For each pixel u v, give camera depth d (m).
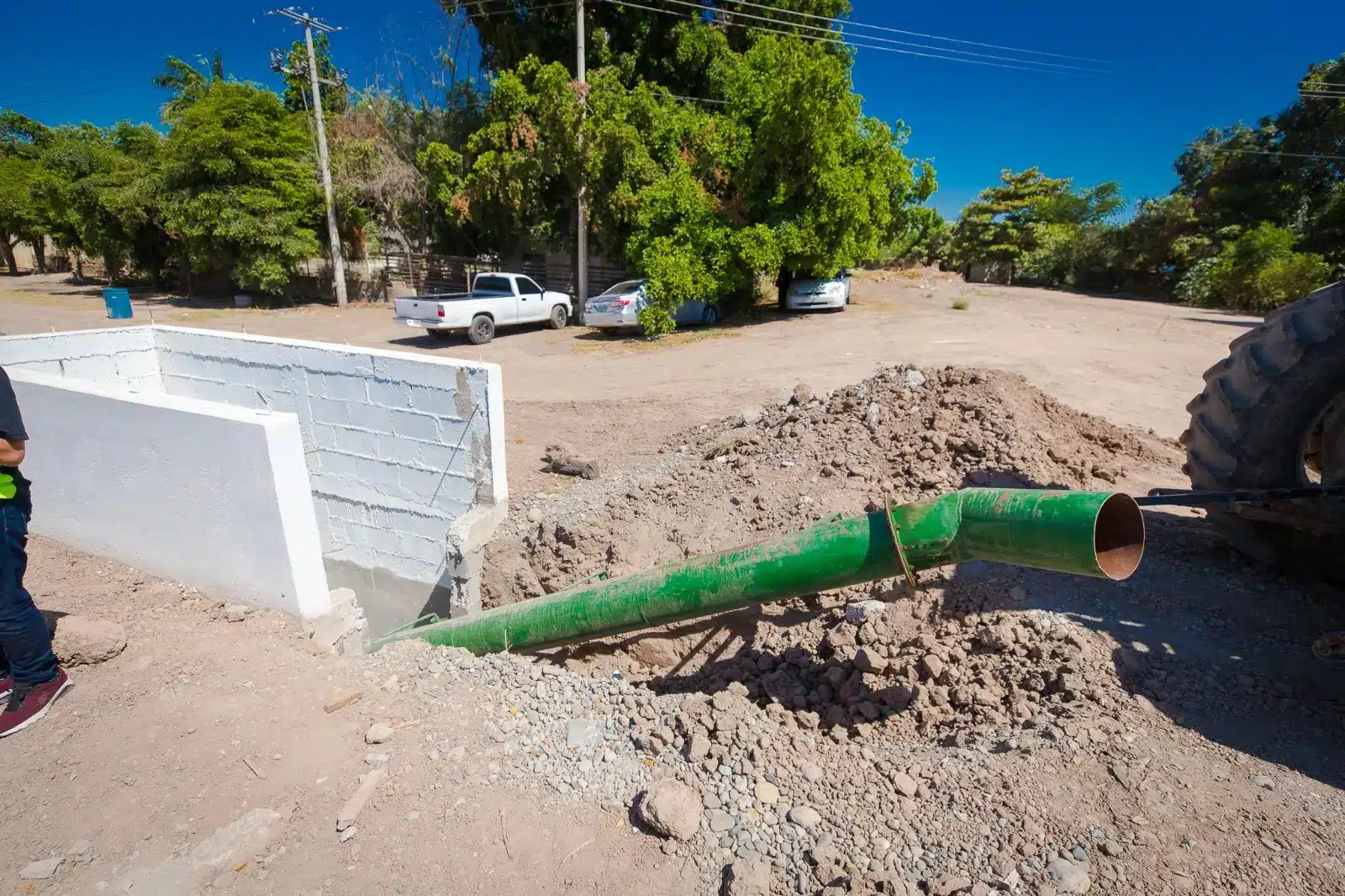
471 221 24.48
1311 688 3.10
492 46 25.98
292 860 2.48
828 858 2.36
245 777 2.85
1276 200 27.91
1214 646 3.44
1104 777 2.62
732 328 18.47
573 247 22.47
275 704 3.28
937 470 5.45
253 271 25.08
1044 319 19.38
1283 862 2.22
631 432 9.19
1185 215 30.09
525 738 3.10
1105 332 16.64
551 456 7.99
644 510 6.11
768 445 6.59
